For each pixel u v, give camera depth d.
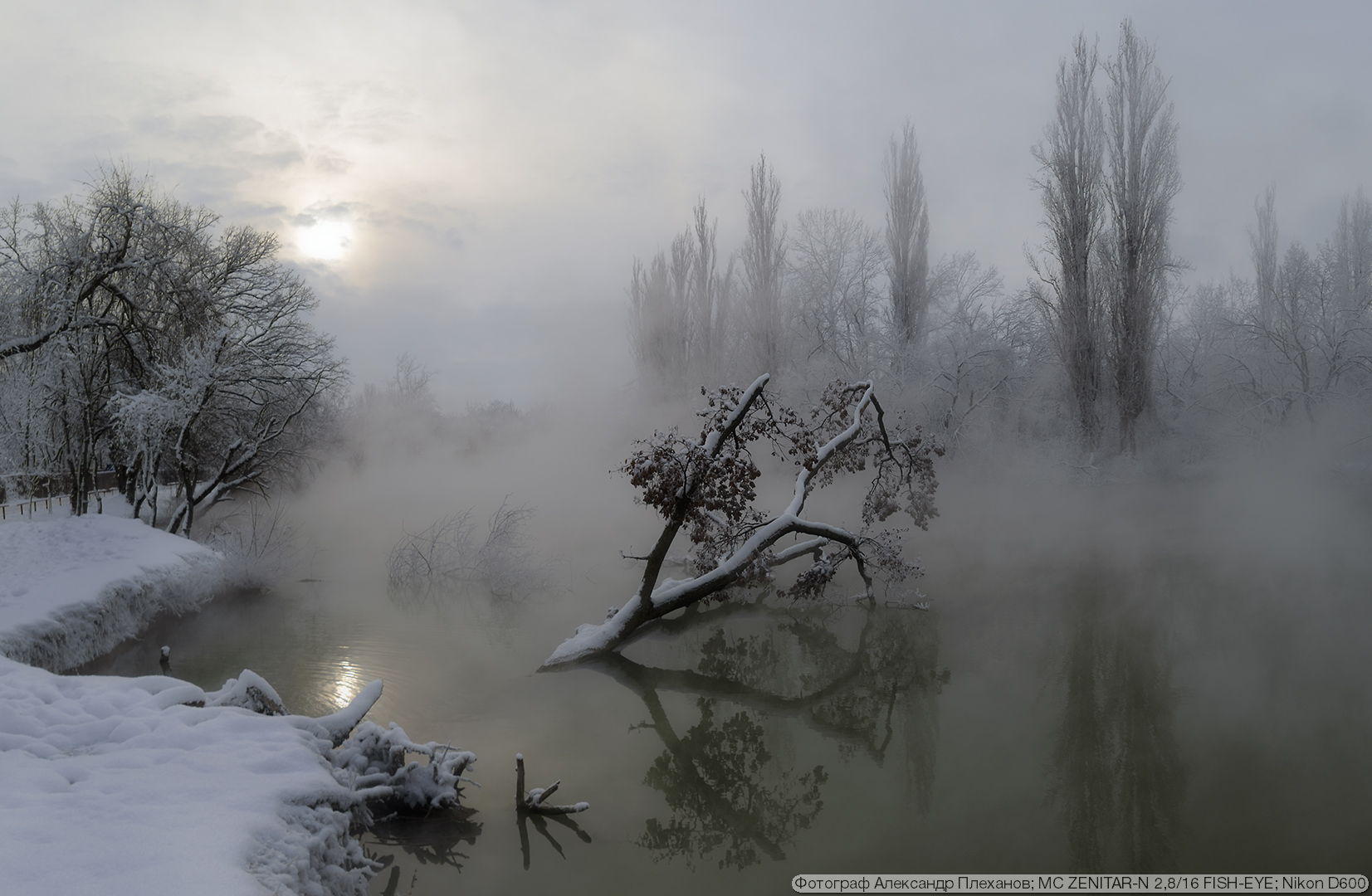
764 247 40.22
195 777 5.72
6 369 23.70
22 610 12.47
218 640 14.17
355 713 7.80
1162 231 35.06
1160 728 10.34
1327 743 9.70
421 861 7.12
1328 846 7.41
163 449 22.55
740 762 9.64
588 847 7.51
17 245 23.39
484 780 8.80
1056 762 9.47
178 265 25.16
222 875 4.26
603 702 11.45
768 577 16.59
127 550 17.23
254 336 26.14
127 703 7.47
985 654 13.66
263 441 24.41
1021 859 7.40
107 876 4.17
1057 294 36.34
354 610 16.64
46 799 5.16
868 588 16.77
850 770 9.42
